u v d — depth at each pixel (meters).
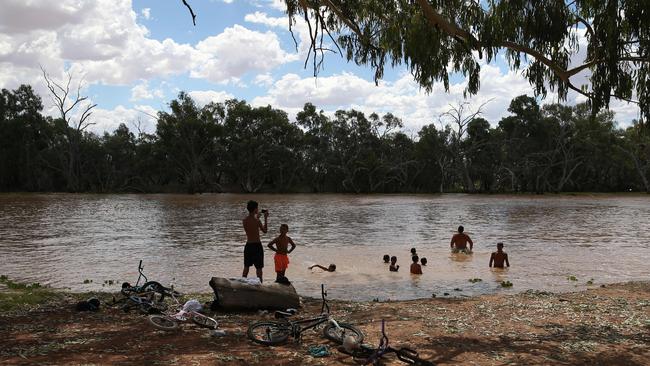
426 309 10.66
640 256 19.20
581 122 93.31
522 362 7.02
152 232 27.36
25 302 10.77
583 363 7.05
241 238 24.52
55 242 22.91
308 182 108.31
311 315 9.96
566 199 71.94
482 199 72.19
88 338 7.93
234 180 108.56
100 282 14.11
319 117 106.06
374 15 11.29
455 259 18.42
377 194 98.25
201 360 6.78
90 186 103.12
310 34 11.56
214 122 99.25
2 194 87.69
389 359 6.89
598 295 12.37
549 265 17.30
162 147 97.44
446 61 10.20
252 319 9.41
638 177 101.50
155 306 9.82
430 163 103.44
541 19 8.66
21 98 96.31
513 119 98.75
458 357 7.18
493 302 11.52
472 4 9.24
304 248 21.05
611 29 8.49
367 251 20.19
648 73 8.95
